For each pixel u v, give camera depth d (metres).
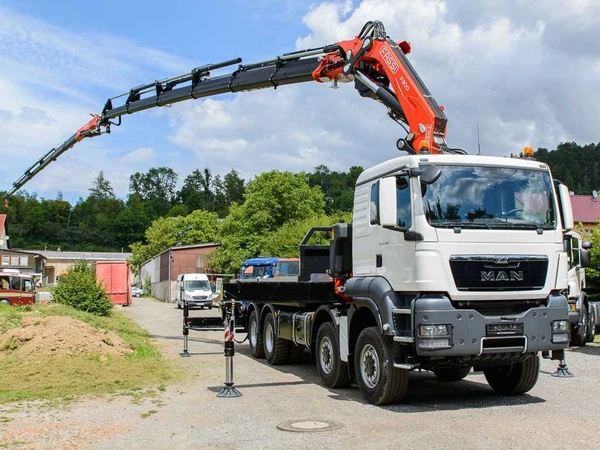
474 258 7.79
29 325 14.26
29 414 7.93
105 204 149.62
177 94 16.62
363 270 9.16
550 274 8.16
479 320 7.64
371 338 8.58
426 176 7.79
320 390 9.74
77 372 11.02
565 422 7.20
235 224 47.59
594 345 16.09
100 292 25.09
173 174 171.12
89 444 6.48
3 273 30.44
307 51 13.30
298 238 35.31
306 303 11.68
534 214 8.27
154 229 86.12
